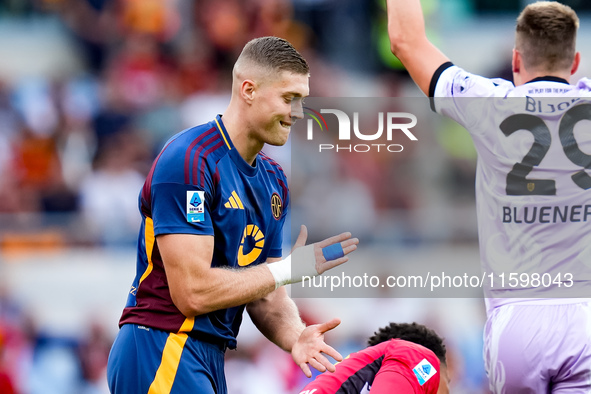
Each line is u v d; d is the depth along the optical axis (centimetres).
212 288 1109
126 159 3306
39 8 3988
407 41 1101
